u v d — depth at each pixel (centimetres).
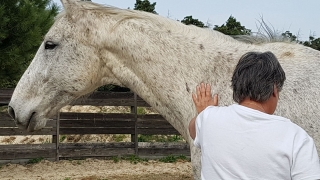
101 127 1141
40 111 380
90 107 1492
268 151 188
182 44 342
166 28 350
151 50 345
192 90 333
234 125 200
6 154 1066
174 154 1186
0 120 1053
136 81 358
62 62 370
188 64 338
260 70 199
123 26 355
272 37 345
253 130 195
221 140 200
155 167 1066
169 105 346
